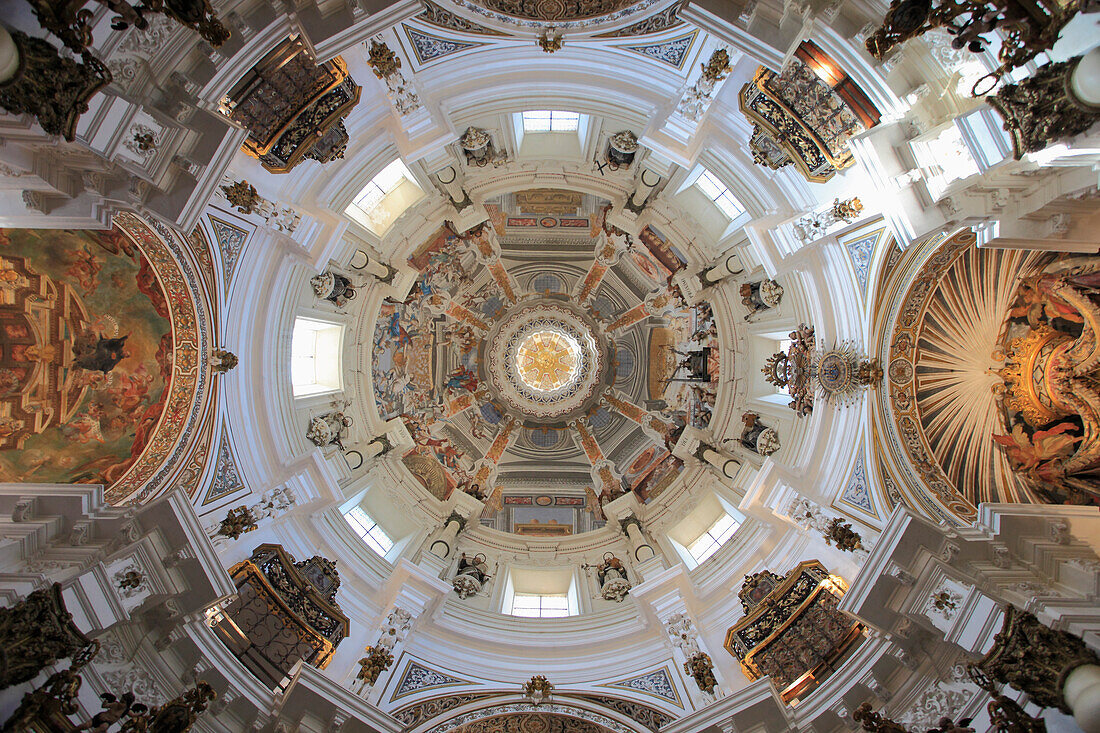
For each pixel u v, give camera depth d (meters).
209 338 14.54
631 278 23.61
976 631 11.13
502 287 24.56
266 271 15.95
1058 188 9.98
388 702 15.09
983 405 14.48
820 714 13.12
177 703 10.56
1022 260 13.74
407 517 21.08
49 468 12.94
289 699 13.26
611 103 15.95
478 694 15.72
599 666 16.81
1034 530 11.88
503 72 15.59
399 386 22.48
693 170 18.14
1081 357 13.59
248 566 14.88
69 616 9.85
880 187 11.26
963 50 9.53
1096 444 13.23
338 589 16.80
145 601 11.69
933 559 12.16
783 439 18.09
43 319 13.09
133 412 13.95
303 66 12.56
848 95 11.39
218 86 10.38
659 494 21.97
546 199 22.06
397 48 14.63
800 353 16.67
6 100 7.66
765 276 18.16
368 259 19.33
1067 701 8.99
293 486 16.52
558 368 25.22
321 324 19.45
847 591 13.16
